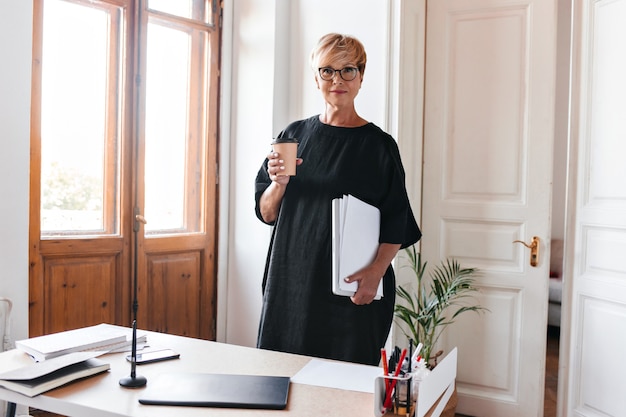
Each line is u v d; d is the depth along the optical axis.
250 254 4.00
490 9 3.37
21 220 2.93
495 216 3.37
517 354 3.33
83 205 3.40
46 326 3.21
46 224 3.24
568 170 3.13
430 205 3.55
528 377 3.29
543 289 3.24
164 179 3.82
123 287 3.55
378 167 2.04
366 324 2.03
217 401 1.38
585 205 3.07
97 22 3.43
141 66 3.60
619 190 2.87
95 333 1.88
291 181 2.11
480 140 3.42
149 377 1.56
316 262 2.01
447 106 3.51
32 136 3.11
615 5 2.91
